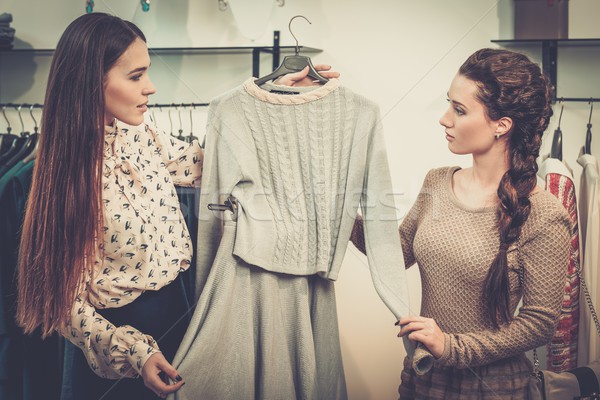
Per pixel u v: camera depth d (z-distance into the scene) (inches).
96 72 43.0
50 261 44.0
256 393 47.9
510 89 42.6
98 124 43.4
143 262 45.6
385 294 47.3
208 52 70.1
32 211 44.8
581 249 60.1
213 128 48.8
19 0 71.9
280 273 48.6
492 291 42.0
